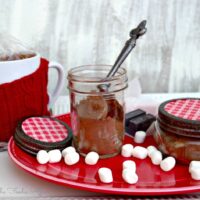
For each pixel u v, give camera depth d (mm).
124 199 546
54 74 788
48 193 556
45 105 665
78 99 587
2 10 752
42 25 771
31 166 570
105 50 802
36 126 622
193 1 798
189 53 829
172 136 577
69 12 771
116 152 601
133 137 653
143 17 794
